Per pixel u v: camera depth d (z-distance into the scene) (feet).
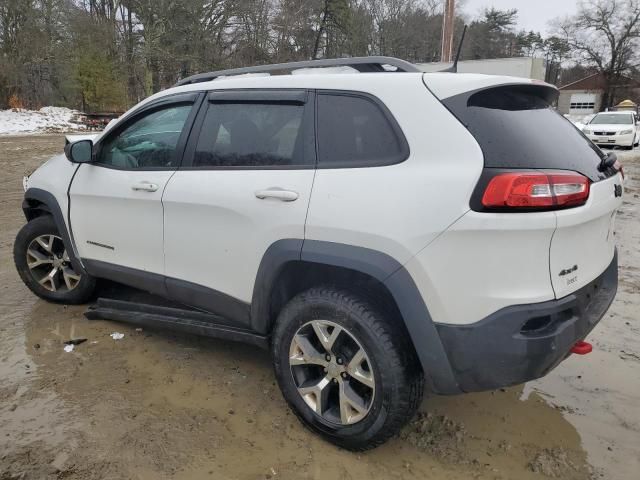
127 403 10.08
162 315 11.85
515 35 244.83
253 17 123.13
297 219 8.66
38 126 92.73
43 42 111.86
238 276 9.78
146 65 115.96
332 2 145.18
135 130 11.92
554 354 7.52
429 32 161.48
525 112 8.41
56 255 14.15
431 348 7.72
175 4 111.34
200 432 9.26
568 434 9.43
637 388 10.91
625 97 198.59
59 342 12.42
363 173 8.23
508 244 7.22
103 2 128.77
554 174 7.34
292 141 9.24
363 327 8.11
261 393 10.52
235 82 10.38
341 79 9.00
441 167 7.61
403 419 8.17
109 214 12.07
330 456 8.75
